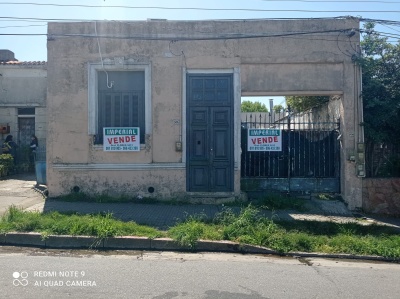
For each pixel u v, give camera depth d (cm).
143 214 966
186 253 746
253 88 1129
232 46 1125
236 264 677
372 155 1176
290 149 1168
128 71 1148
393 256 748
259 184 1161
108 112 1150
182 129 1117
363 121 1129
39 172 1289
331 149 1173
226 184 1122
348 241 791
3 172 1513
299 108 1576
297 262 710
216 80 1130
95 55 1127
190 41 1123
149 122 1120
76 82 1125
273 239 781
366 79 1160
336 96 1196
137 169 1117
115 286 539
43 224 805
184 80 1120
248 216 864
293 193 1163
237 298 509
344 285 580
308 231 865
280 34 1122
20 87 1828
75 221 817
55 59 1127
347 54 1128
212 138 1123
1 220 848
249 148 1156
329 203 1130
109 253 731
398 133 1160
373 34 1163
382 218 1066
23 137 1858
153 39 1123
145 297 501
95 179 1121
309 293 539
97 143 1135
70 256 700
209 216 959
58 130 1123
